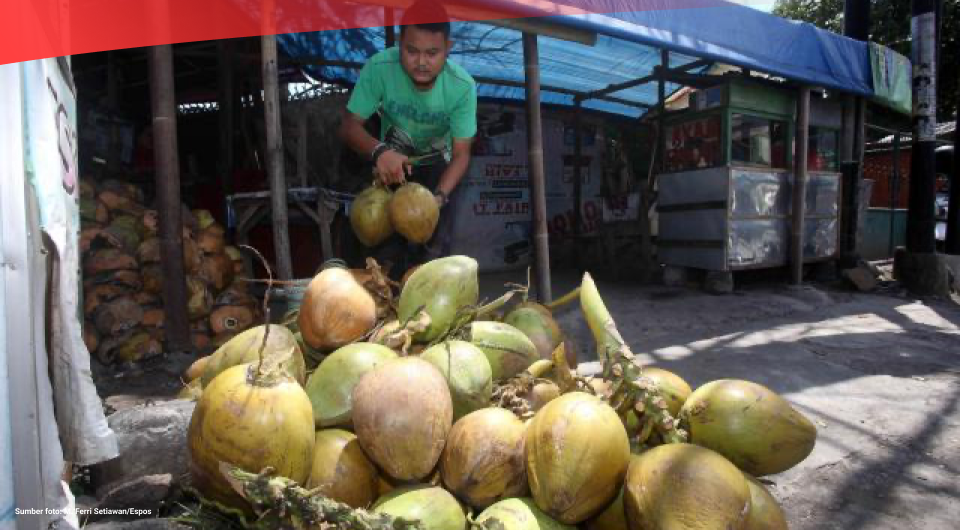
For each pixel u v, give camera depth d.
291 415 1.42
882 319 6.80
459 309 2.09
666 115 8.42
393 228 3.02
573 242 10.87
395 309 2.28
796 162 8.00
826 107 8.80
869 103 10.11
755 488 1.59
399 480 1.63
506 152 10.28
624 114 11.31
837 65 7.93
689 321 6.24
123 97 8.30
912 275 8.41
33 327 1.53
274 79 3.84
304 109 5.91
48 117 1.67
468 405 1.75
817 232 8.70
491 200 10.19
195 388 2.22
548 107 10.62
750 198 7.79
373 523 1.30
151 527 1.58
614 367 1.75
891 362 4.95
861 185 9.32
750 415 1.64
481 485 1.51
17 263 1.37
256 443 1.38
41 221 1.61
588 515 1.48
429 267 2.16
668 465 1.43
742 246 7.75
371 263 2.28
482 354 1.86
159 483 1.80
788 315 6.91
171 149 3.87
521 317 2.37
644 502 1.41
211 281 4.64
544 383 1.94
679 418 1.73
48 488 1.50
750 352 5.14
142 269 4.32
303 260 4.95
